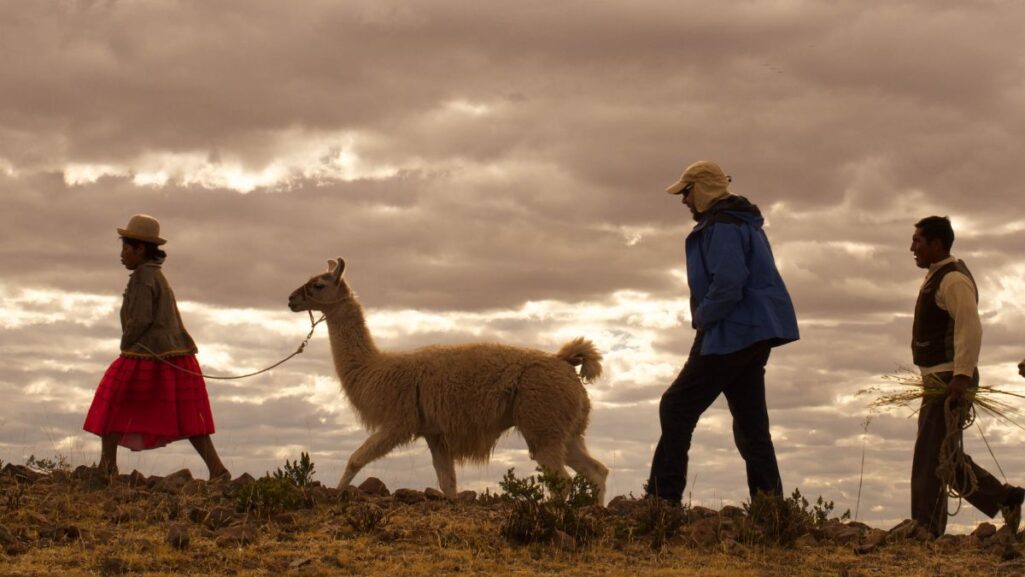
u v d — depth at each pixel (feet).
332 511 28.22
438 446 36.88
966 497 27.89
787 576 23.67
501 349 36.24
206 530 25.81
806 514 27.68
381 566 23.44
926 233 28.60
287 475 30.89
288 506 27.73
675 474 29.35
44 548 23.98
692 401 29.30
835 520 29.35
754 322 28.89
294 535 25.76
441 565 23.57
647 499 28.78
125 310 32.78
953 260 28.48
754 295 29.01
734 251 28.63
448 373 35.68
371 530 26.30
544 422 35.35
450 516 27.91
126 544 24.39
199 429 32.99
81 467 31.99
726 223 29.01
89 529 25.38
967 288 27.81
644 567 24.14
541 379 35.47
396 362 36.47
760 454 29.71
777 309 29.22
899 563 24.94
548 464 35.45
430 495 30.73
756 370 29.68
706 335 29.17
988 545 26.63
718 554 25.48
